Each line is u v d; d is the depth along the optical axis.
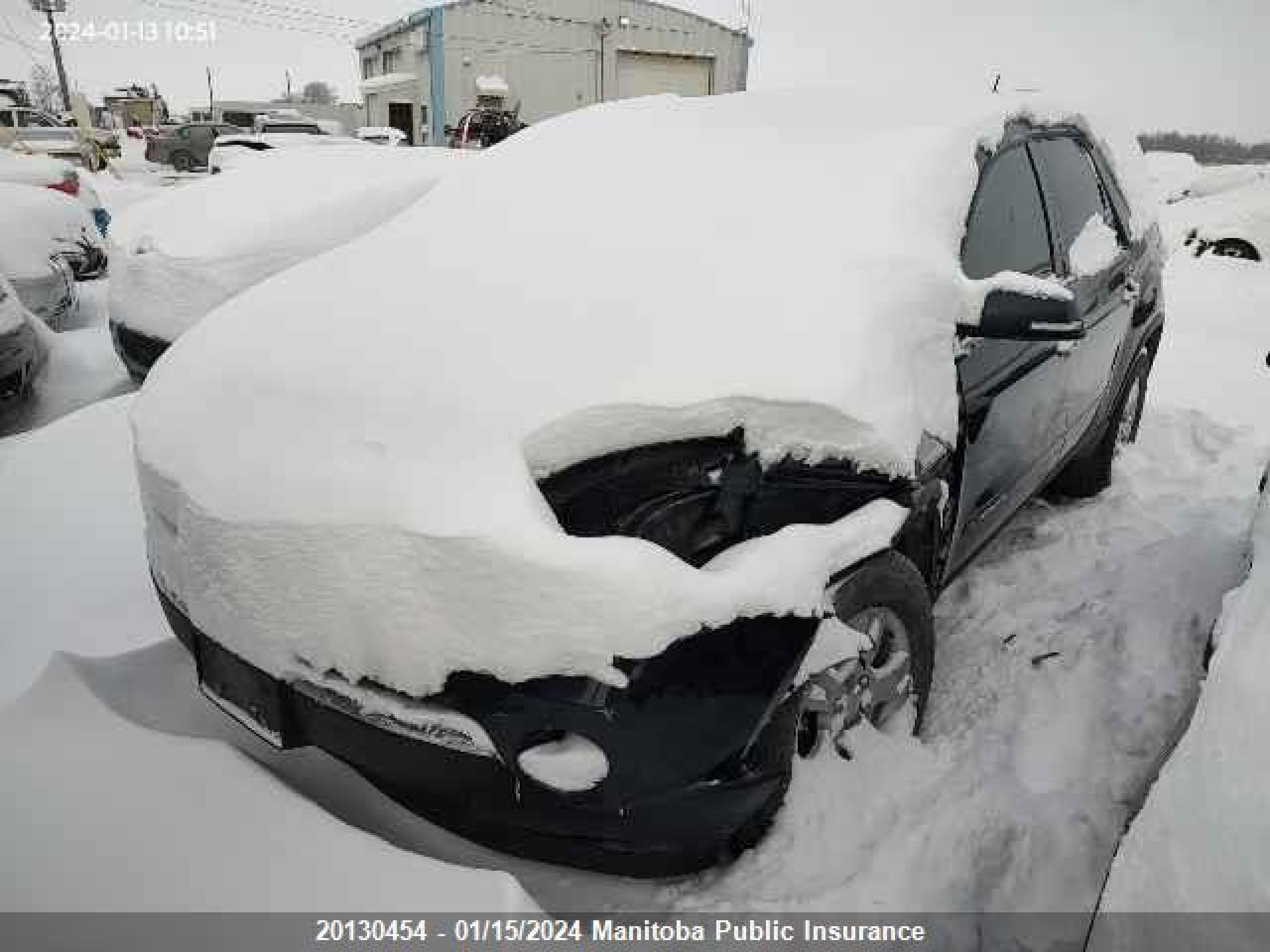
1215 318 7.59
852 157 2.46
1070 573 3.03
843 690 1.87
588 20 23.33
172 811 1.64
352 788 1.85
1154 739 2.13
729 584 1.57
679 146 2.70
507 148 3.03
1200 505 3.61
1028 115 2.93
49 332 5.35
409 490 1.62
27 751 1.80
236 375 2.01
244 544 1.68
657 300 2.02
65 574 2.94
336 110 39.69
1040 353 2.68
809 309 1.95
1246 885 1.09
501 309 2.05
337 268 2.44
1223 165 16.08
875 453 1.81
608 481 1.73
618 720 1.50
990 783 2.02
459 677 1.55
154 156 23.23
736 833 1.73
